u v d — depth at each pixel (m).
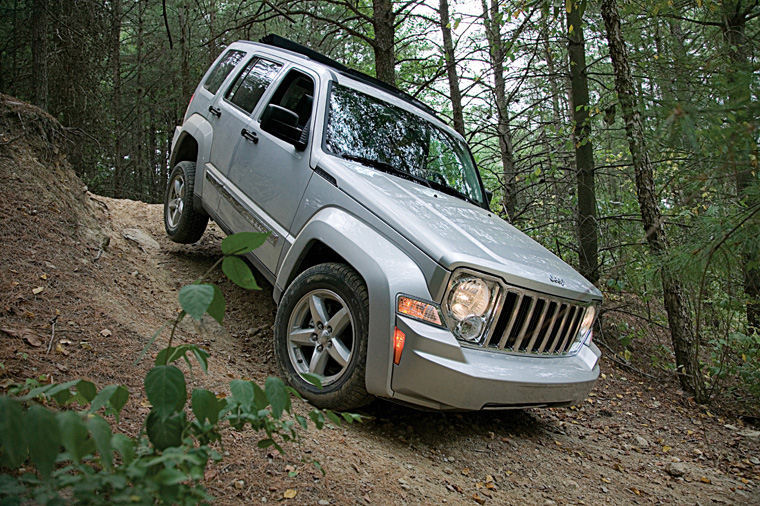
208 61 12.72
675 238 5.96
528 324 3.29
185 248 6.02
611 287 7.11
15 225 4.01
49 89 10.62
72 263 4.05
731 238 2.65
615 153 8.27
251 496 2.09
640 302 7.74
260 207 4.20
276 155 4.18
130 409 2.45
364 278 3.09
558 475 3.43
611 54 5.60
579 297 3.60
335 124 4.07
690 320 5.98
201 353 1.56
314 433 2.84
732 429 5.11
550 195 8.77
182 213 5.32
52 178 4.85
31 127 4.96
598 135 7.13
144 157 24.27
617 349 7.00
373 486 2.46
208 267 5.59
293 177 3.94
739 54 2.33
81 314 3.36
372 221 3.31
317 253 3.80
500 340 3.20
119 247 5.13
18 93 10.39
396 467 2.79
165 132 25.19
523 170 8.57
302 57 4.72
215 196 4.82
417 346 2.87
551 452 3.83
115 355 3.00
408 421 3.64
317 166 3.79
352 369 3.11
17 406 1.05
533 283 3.24
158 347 3.30
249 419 1.62
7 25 10.00
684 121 1.79
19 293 3.30
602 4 5.61
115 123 17.02
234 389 1.45
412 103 5.11
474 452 3.44
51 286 3.57
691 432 4.94
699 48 2.40
